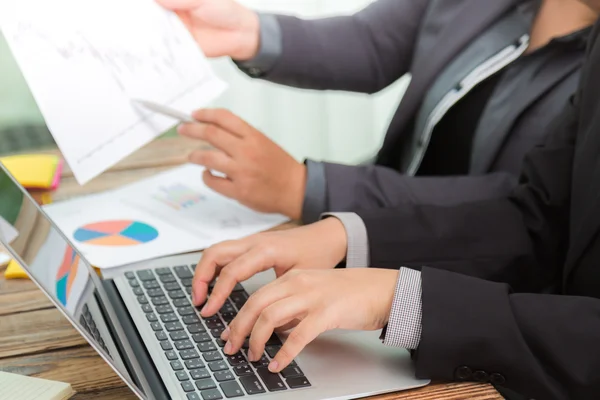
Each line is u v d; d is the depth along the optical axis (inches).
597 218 30.3
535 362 24.5
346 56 51.6
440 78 44.8
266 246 29.8
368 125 84.8
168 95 37.0
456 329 24.6
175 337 26.2
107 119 34.5
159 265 32.5
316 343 26.3
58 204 38.9
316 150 85.1
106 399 23.7
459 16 44.6
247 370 24.3
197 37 46.2
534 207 35.0
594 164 32.1
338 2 80.3
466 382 24.8
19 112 79.8
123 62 36.3
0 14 34.1
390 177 39.4
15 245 21.0
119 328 26.4
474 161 43.2
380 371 24.9
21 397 23.0
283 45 49.5
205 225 37.2
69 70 34.5
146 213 38.0
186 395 22.8
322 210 38.1
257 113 82.3
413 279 26.2
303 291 25.5
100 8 36.9
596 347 24.7
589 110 33.9
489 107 42.7
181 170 43.9
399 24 52.8
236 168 37.2
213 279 30.0
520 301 25.6
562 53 41.3
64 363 25.9
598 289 30.3
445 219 33.8
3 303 30.2
